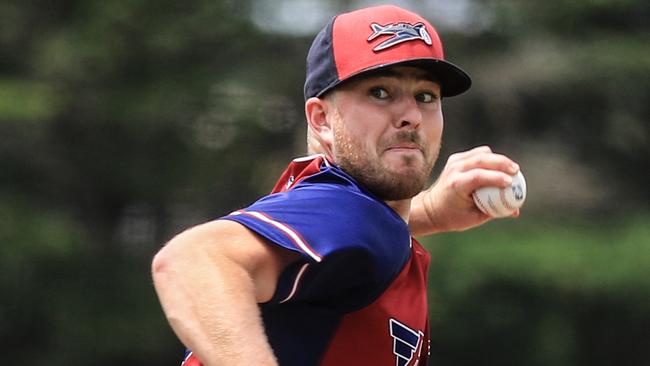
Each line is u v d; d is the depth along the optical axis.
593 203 91.81
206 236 10.32
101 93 79.44
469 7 93.62
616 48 92.06
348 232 10.62
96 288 80.81
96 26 78.56
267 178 84.62
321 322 11.15
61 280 79.31
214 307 9.98
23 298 77.00
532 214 88.75
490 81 91.56
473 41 94.06
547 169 92.06
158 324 80.12
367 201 10.92
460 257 78.56
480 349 80.00
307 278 10.62
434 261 78.94
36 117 75.69
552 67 91.38
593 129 95.06
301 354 11.16
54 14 82.44
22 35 81.44
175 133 82.38
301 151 85.62
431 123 11.45
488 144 92.81
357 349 11.26
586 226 87.94
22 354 77.75
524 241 81.69
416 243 12.16
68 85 79.19
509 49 93.75
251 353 9.89
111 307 80.19
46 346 78.31
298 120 86.81
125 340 78.75
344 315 11.15
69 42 77.88
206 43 82.62
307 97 11.73
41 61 78.75
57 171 81.00
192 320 9.97
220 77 82.25
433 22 91.69
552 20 93.69
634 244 82.94
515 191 13.00
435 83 11.44
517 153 93.00
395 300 11.36
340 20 11.52
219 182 84.88
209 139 84.69
